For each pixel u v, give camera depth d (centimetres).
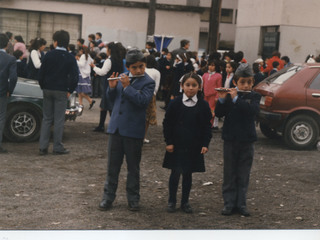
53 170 758
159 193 674
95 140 988
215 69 1119
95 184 698
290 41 2159
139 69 575
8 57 814
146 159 860
